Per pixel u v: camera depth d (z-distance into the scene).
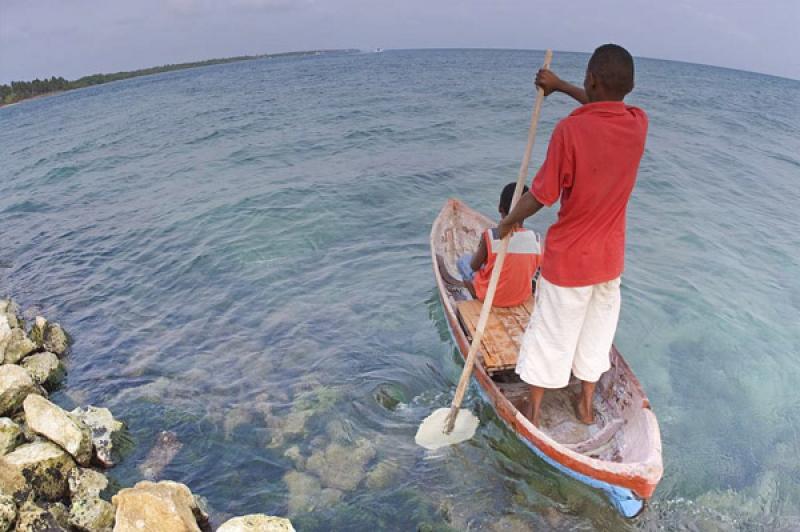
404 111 22.02
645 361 5.74
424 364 5.85
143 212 11.33
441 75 40.09
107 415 5.17
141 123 24.45
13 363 6.11
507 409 4.42
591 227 3.51
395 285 7.46
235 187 12.44
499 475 4.41
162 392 5.66
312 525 4.07
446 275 6.54
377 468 4.51
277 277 7.89
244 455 4.77
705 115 21.20
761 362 5.73
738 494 4.22
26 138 24.17
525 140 16.05
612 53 3.23
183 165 15.30
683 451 4.63
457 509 4.14
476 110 21.66
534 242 5.13
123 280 8.28
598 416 4.54
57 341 6.63
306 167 13.91
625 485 3.72
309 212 10.22
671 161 13.14
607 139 3.22
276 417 5.18
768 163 13.52
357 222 9.71
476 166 13.12
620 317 6.48
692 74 54.81
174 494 3.89
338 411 5.20
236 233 9.48
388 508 4.17
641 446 3.92
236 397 5.50
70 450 4.58
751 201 10.59
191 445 4.93
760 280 7.42
